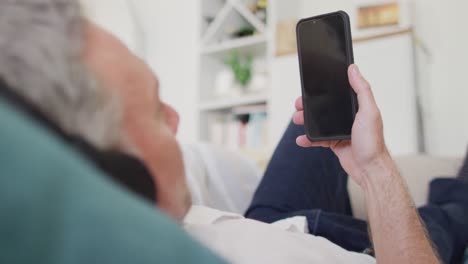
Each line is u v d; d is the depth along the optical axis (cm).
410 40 251
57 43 28
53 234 21
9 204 20
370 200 70
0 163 20
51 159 22
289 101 288
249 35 338
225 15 345
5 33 27
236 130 331
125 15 399
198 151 142
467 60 265
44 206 21
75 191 22
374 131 70
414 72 254
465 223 127
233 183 139
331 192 120
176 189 47
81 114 28
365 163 71
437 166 181
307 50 76
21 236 20
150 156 43
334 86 74
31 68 27
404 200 69
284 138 121
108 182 25
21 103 26
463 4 268
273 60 296
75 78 29
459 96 266
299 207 111
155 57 425
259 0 329
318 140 75
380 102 255
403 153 246
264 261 54
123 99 37
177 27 414
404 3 264
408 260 64
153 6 429
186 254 25
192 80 401
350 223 105
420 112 266
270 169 117
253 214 111
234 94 346
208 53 357
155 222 25
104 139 30
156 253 24
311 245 65
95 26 38
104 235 22
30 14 28
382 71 255
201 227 59
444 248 113
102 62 37
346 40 73
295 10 324
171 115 54
